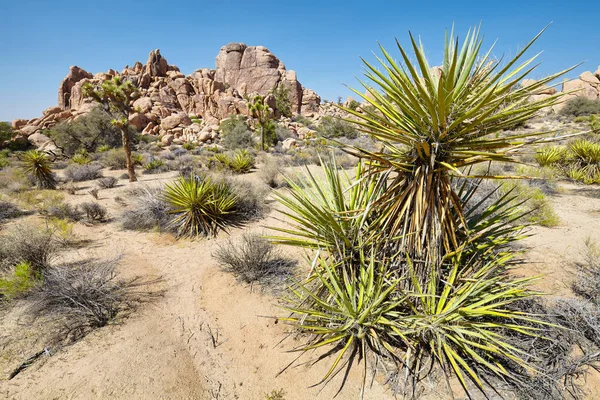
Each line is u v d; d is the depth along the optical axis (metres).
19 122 45.50
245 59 75.56
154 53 63.59
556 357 2.38
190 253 5.28
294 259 4.65
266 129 28.20
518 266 4.06
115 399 2.33
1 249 4.21
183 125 42.97
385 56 2.24
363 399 2.31
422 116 2.23
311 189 3.60
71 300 3.36
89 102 45.72
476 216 3.21
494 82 2.23
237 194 7.06
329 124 28.42
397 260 2.84
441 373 2.42
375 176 3.18
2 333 3.01
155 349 2.87
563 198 7.78
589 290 3.31
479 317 2.52
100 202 9.05
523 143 2.04
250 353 2.84
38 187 11.09
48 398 2.33
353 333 2.58
